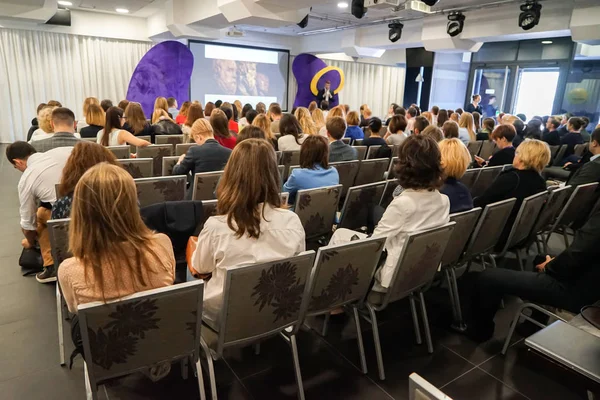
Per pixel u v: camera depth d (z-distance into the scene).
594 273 1.67
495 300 1.97
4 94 7.95
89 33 8.47
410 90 10.36
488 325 2.06
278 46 11.21
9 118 8.09
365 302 1.83
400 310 2.38
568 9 6.37
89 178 1.08
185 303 1.17
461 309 2.38
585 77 8.27
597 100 8.18
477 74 10.21
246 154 1.32
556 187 2.83
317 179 2.51
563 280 1.76
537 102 9.16
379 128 4.43
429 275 1.89
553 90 8.84
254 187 1.31
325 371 1.85
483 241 2.22
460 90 10.50
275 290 1.36
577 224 3.05
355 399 1.69
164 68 8.26
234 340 1.38
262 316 1.39
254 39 10.72
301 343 2.04
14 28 7.75
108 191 1.08
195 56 10.05
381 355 1.86
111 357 1.13
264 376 1.79
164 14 7.71
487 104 10.06
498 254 2.50
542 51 8.84
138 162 2.96
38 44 8.05
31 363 1.81
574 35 6.23
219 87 10.55
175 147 3.97
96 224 1.07
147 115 8.28
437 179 1.74
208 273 1.44
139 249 1.14
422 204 1.74
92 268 1.08
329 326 2.20
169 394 1.66
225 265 1.34
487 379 1.83
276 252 1.39
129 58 9.09
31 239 2.58
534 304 1.87
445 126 3.94
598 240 1.58
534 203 2.33
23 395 1.63
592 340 1.07
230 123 4.79
